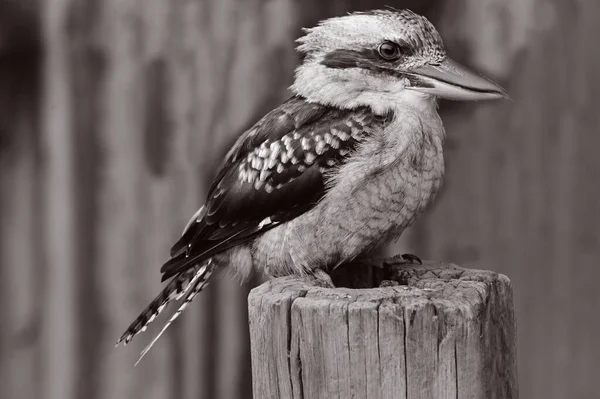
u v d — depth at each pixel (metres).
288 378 5.60
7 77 9.35
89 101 9.30
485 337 5.62
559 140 9.80
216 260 7.64
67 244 9.41
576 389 9.85
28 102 9.42
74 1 9.23
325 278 7.17
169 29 9.19
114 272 9.34
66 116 9.34
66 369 9.45
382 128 7.13
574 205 9.83
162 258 9.28
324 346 5.48
